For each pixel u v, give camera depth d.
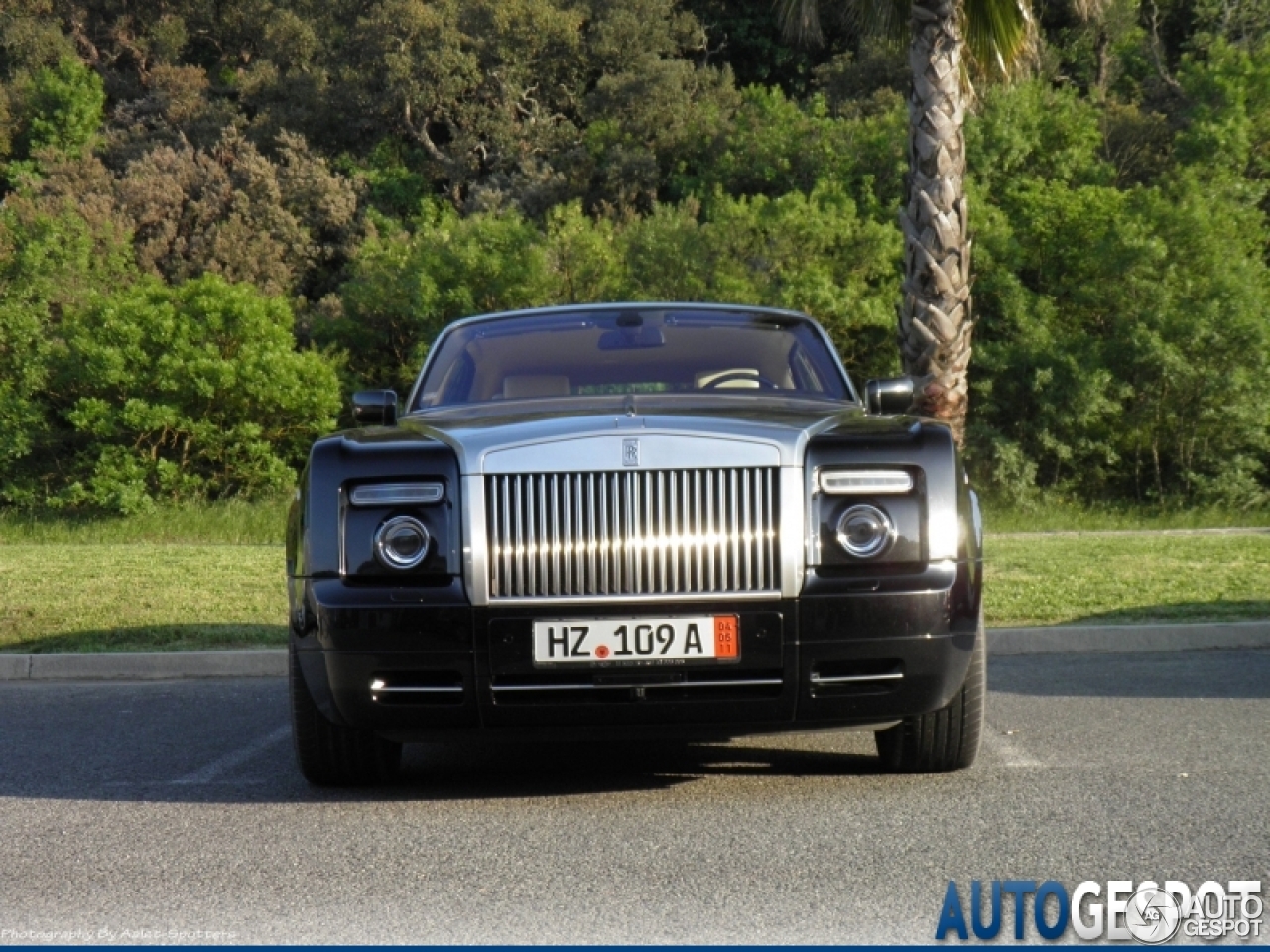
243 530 46.34
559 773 12.62
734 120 97.81
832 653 10.40
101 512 51.69
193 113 112.88
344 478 10.72
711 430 10.46
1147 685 17.05
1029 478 52.84
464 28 109.19
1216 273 52.94
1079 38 100.88
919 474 10.66
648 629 10.31
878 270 57.53
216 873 9.36
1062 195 56.69
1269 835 9.79
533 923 8.14
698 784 11.91
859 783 11.74
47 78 111.38
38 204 86.44
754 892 8.66
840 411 11.95
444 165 106.06
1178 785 11.39
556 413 11.45
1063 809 10.64
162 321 52.62
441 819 10.80
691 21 118.12
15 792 12.10
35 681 19.81
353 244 90.69
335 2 116.31
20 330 54.69
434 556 10.49
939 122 32.62
